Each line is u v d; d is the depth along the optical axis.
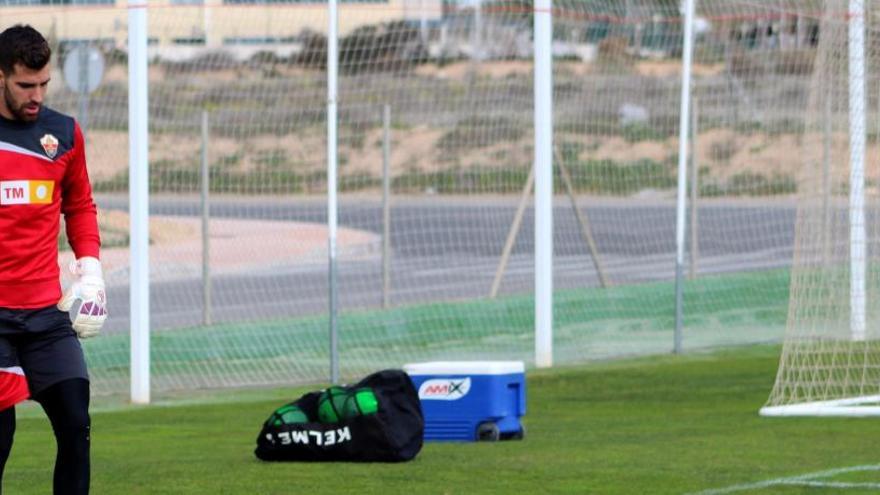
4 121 20.61
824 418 38.22
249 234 93.25
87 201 21.83
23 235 20.70
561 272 80.62
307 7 64.94
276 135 113.81
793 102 103.50
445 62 139.75
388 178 59.91
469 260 87.69
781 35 99.88
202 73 111.56
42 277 20.94
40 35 20.41
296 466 30.48
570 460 31.12
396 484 28.11
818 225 40.97
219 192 101.31
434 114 131.00
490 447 33.31
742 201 104.12
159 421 39.50
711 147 105.62
